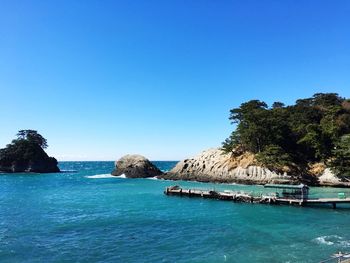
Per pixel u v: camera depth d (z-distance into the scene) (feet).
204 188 321.73
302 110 453.17
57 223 181.06
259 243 139.44
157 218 193.67
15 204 254.27
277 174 361.10
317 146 376.48
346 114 416.87
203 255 125.49
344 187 337.52
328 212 207.41
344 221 181.16
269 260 118.01
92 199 279.28
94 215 204.03
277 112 432.25
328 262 112.78
